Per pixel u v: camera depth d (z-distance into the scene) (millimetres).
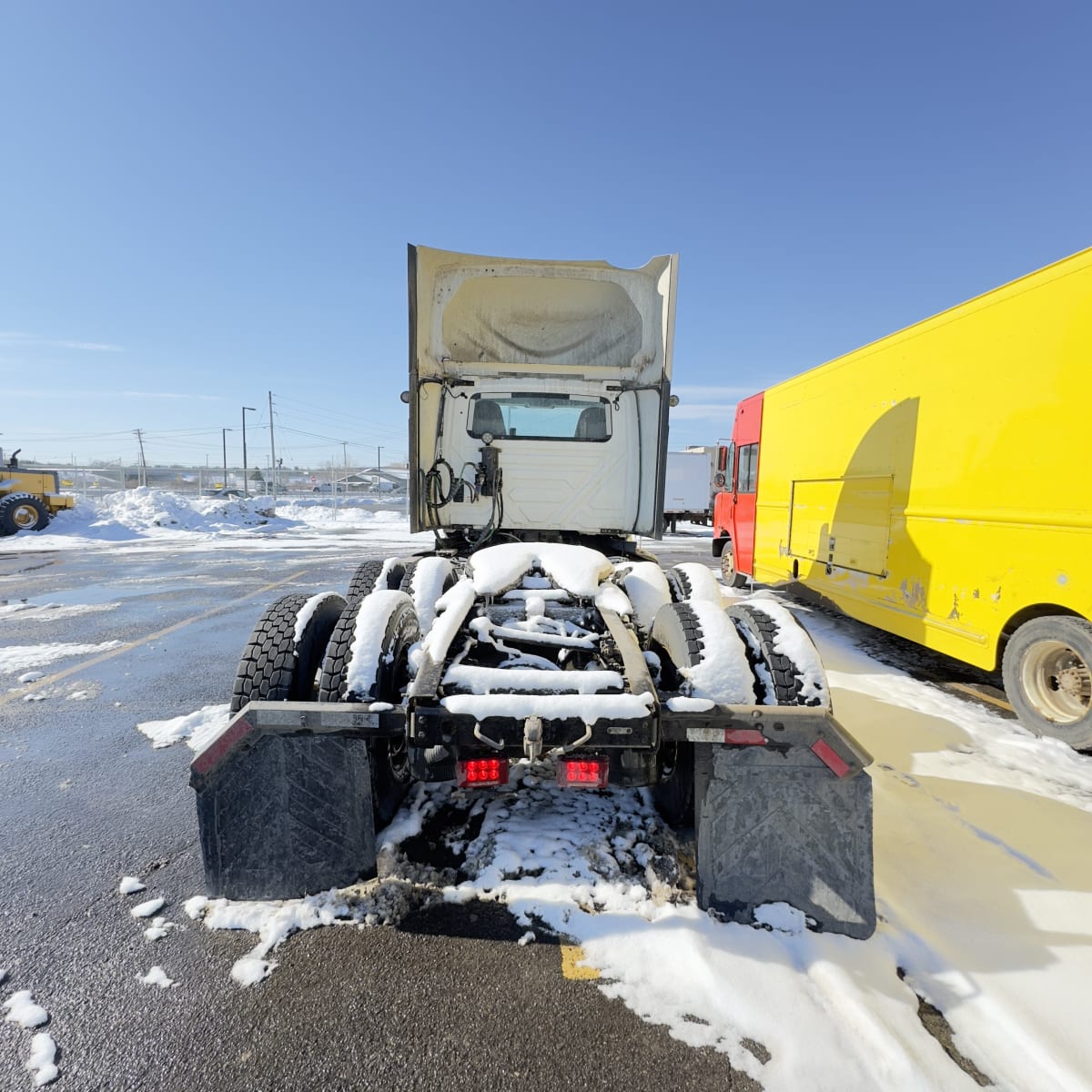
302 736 2256
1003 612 4320
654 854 2574
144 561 13375
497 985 1951
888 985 1943
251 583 10328
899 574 5438
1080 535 3734
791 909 2189
